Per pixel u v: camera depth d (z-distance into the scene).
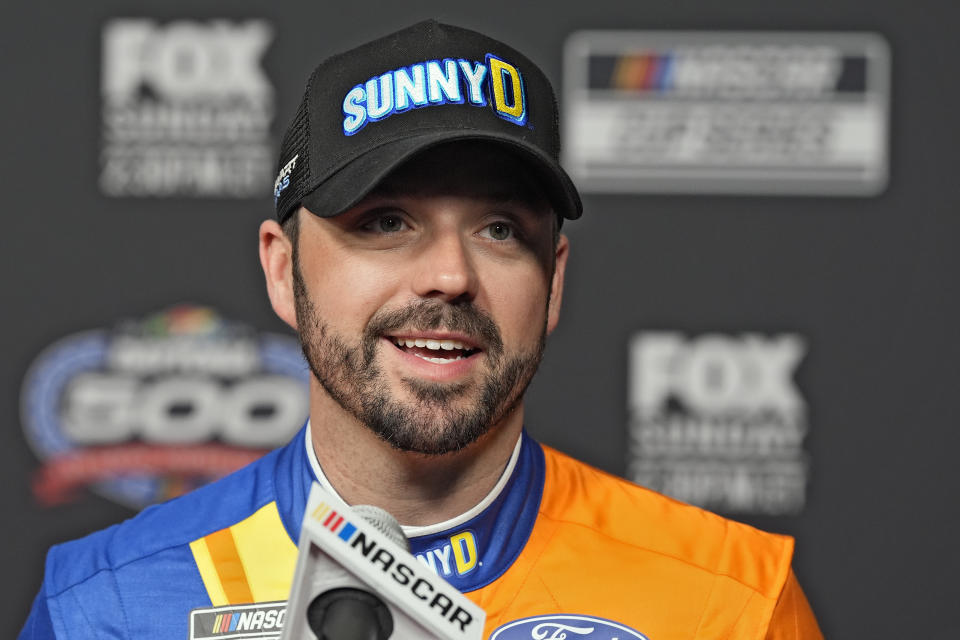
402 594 2.86
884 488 10.41
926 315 10.41
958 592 10.34
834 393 10.48
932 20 10.41
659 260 10.55
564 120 10.60
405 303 4.10
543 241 4.39
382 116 4.25
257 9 10.59
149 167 10.58
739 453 10.53
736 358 10.54
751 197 10.53
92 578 4.83
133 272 10.60
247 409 10.67
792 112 10.51
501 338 4.20
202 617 4.68
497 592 4.71
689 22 10.58
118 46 10.57
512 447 4.78
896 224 10.44
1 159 10.53
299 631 2.89
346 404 4.25
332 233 4.24
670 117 10.58
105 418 10.61
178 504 5.19
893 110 10.45
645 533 5.02
